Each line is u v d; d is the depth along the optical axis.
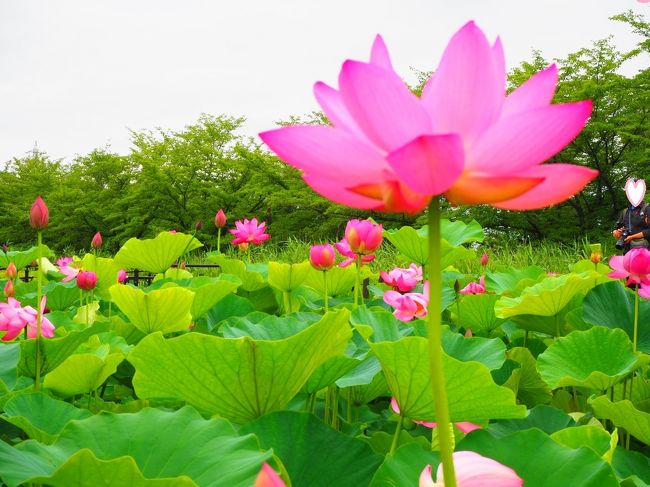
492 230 16.56
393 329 2.11
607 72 15.84
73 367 1.80
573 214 16.78
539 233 16.80
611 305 2.63
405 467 1.17
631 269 2.38
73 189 20.88
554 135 0.65
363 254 2.63
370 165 0.69
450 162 0.62
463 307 2.99
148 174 18.48
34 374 2.04
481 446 1.21
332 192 0.71
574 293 2.62
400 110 0.66
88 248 21.12
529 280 3.36
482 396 1.37
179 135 20.64
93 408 1.96
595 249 4.05
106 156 20.84
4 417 1.37
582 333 2.19
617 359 2.12
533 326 2.85
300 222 18.77
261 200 18.92
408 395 1.45
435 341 0.67
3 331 2.28
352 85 0.66
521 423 1.67
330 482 1.27
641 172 15.38
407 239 3.28
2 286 3.71
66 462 0.91
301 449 1.31
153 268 3.73
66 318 2.80
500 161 0.67
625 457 1.61
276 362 1.39
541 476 1.14
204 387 1.44
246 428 1.34
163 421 1.21
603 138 15.55
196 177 19.59
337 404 1.92
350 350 1.94
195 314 2.77
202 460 1.11
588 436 1.43
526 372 2.36
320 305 3.41
